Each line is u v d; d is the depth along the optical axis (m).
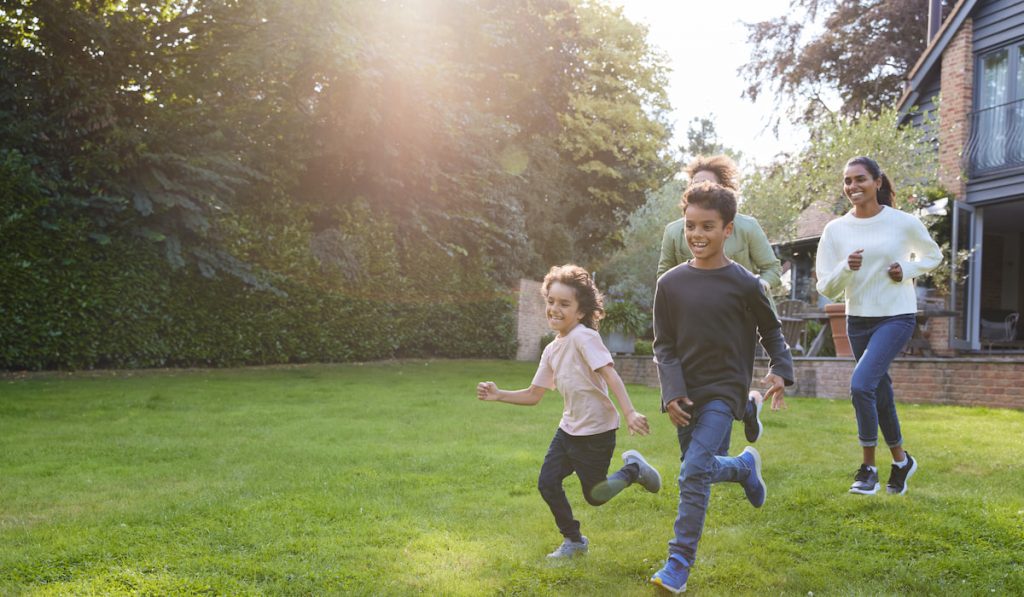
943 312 11.58
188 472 4.85
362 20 14.17
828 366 9.40
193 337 12.39
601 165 27.70
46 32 11.12
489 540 3.47
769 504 4.00
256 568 3.03
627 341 16.77
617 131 28.88
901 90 23.34
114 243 11.20
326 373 12.84
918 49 22.70
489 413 7.86
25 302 10.31
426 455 5.42
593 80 27.81
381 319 15.80
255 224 13.30
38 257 10.37
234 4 12.77
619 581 2.98
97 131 11.09
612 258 27.75
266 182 13.91
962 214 13.42
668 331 3.17
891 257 4.23
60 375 10.60
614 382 3.10
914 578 2.96
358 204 15.66
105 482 4.54
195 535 3.48
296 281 13.95
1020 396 7.76
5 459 5.18
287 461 5.23
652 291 24.91
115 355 11.52
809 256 18.56
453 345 18.05
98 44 11.19
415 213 16.81
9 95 10.58
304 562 3.12
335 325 14.80
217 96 13.57
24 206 10.12
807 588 2.91
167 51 12.89
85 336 11.01
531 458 5.27
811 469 4.75
